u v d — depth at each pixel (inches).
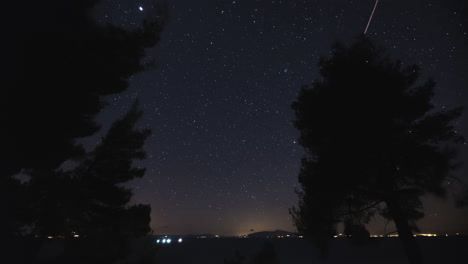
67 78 234.1
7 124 211.5
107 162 308.3
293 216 458.6
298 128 464.8
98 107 266.4
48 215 254.1
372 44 451.5
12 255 222.1
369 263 2162.9
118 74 279.1
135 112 327.0
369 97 409.1
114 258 276.1
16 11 208.7
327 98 428.5
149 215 313.0
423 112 412.2
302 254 2972.4
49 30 222.5
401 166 398.9
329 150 418.6
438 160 382.0
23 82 214.1
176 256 2743.6
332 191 414.3
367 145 395.2
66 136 249.6
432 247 3356.3
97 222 293.9
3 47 205.8
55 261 246.2
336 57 455.8
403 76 426.6
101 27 260.8
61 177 273.4
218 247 4424.2
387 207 418.0
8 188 226.1
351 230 421.1
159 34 291.9
